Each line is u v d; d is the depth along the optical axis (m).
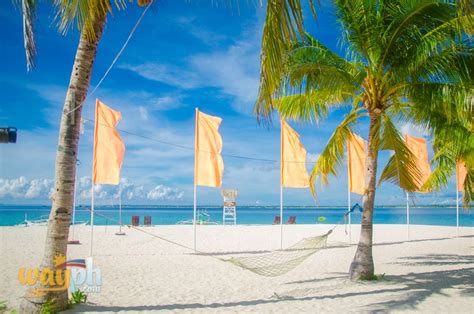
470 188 15.91
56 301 5.93
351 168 16.45
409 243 18.00
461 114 7.89
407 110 9.73
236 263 8.62
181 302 7.09
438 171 14.60
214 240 19.08
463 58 7.79
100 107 12.66
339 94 9.58
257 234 22.45
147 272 10.21
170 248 15.55
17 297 7.07
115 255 13.37
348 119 9.32
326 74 8.56
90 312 6.16
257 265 11.40
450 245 17.12
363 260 9.16
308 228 27.39
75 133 6.07
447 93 7.86
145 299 7.26
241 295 7.71
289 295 7.70
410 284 8.61
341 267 11.14
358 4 8.14
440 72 7.95
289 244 17.39
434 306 6.73
